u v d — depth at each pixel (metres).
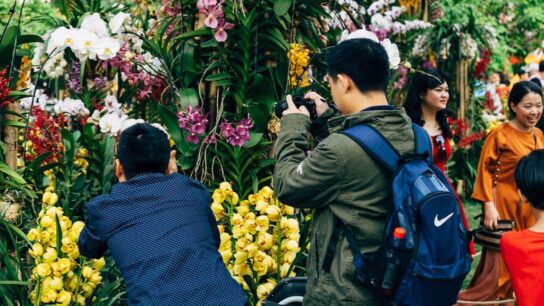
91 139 3.58
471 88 7.91
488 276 3.63
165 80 3.52
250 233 2.89
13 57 2.83
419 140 2.06
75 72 4.30
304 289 2.52
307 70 3.56
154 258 2.09
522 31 12.19
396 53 3.23
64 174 3.52
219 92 3.29
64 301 2.66
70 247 2.69
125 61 3.33
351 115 2.04
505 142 3.64
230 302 2.10
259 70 3.24
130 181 2.21
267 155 3.29
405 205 1.92
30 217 3.39
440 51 7.52
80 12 4.28
